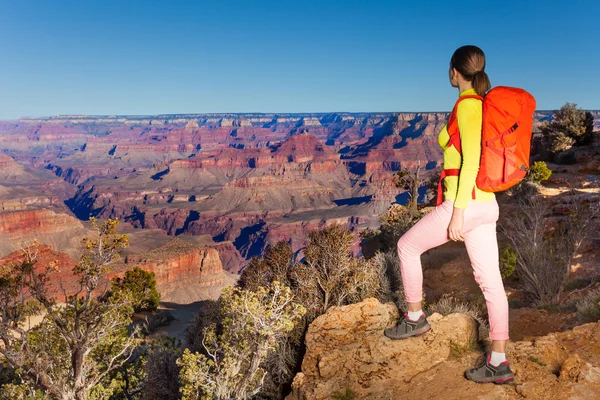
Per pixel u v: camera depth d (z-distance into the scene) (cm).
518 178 355
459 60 381
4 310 1323
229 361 957
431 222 402
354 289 1394
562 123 3638
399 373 432
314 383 456
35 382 1359
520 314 890
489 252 391
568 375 387
